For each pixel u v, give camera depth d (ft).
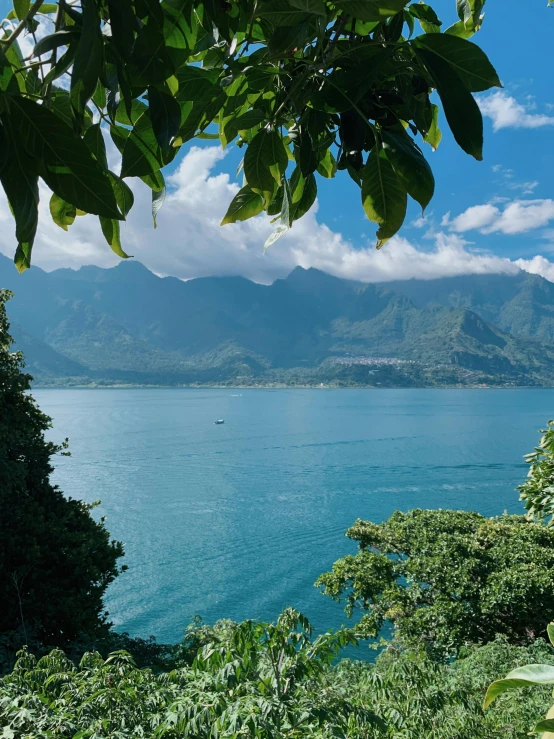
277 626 15.66
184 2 2.80
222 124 3.27
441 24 3.47
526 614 56.08
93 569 51.44
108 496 244.01
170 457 350.02
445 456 349.20
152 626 121.70
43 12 2.50
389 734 17.57
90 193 2.23
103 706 15.44
